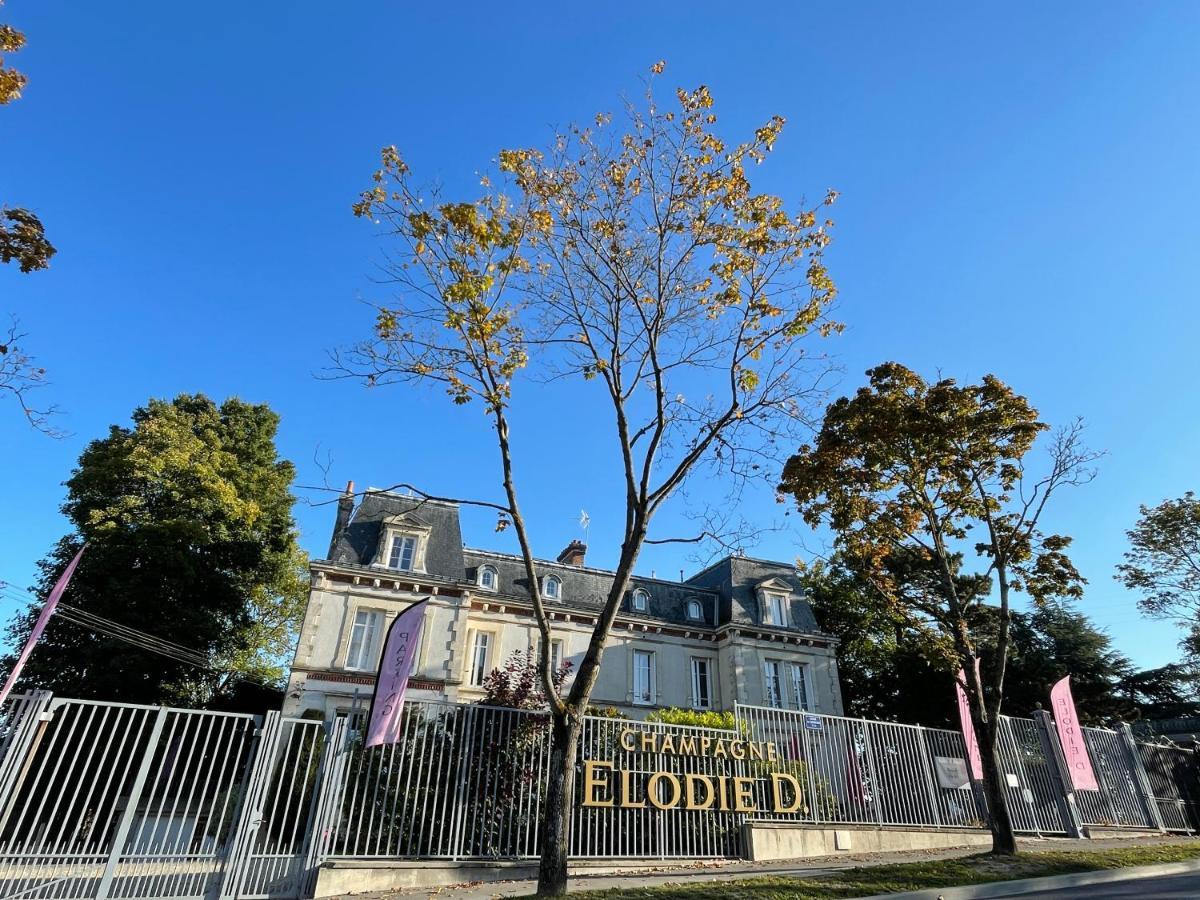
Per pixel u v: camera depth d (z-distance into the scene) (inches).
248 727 425.1
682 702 1179.3
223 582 1162.0
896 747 652.1
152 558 1044.5
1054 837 667.4
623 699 1137.4
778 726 607.8
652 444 473.7
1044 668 1338.6
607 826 498.3
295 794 464.1
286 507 1357.0
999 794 543.5
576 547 1350.9
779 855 532.4
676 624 1229.7
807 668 1235.2
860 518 642.8
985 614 1224.8
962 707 681.6
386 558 1058.1
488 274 454.3
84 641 1005.2
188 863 382.0
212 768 400.5
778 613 1282.0
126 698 1002.7
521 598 1139.3
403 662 438.0
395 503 1140.5
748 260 495.8
